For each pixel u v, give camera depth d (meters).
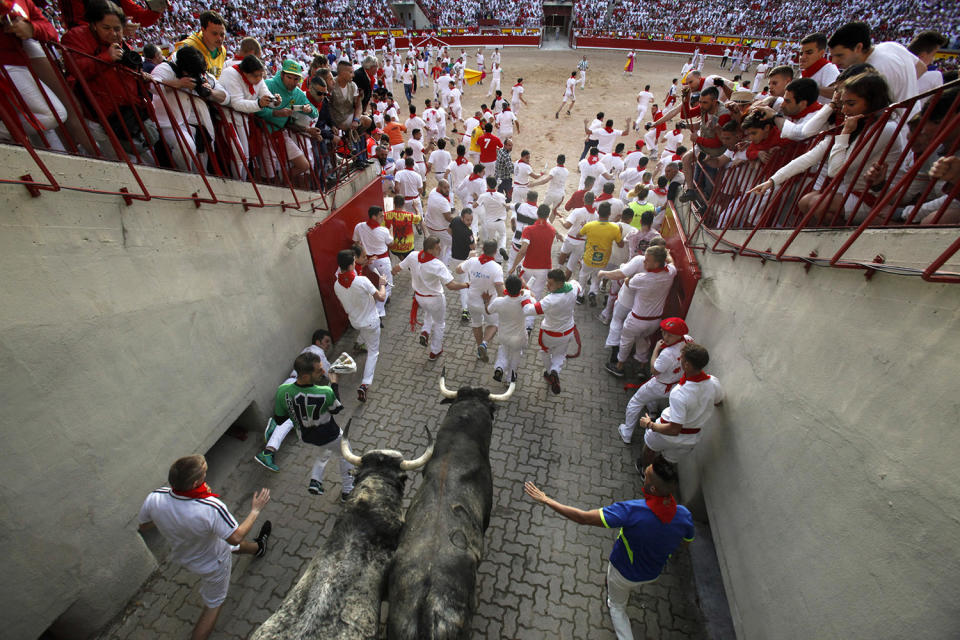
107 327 3.89
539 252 8.27
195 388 4.97
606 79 29.89
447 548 3.37
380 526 3.76
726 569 4.12
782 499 3.38
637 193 9.16
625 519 3.68
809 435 3.17
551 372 7.11
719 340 5.18
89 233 3.67
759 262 4.53
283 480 5.84
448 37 38.81
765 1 36.94
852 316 2.94
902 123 2.93
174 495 3.69
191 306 4.86
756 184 5.66
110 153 4.61
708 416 4.70
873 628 2.32
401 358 7.95
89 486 3.84
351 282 6.38
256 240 5.96
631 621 4.55
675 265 7.43
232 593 4.68
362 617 3.23
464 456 4.26
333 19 37.06
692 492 5.21
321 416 4.91
